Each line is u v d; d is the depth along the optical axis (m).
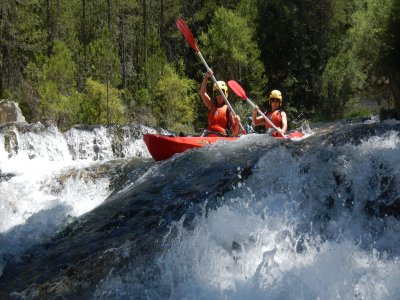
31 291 3.84
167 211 4.56
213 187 4.71
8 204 6.14
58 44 18.91
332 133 5.45
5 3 20.03
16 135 9.70
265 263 3.51
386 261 3.43
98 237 4.51
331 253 3.58
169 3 29.61
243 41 23.11
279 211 4.10
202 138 6.79
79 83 20.97
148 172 5.93
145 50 24.12
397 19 21.39
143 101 21.02
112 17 27.27
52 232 5.22
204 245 3.84
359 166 4.10
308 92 25.50
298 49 25.67
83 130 10.54
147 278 3.69
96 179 6.66
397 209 3.74
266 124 7.64
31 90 18.55
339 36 26.22
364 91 26.39
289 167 4.39
